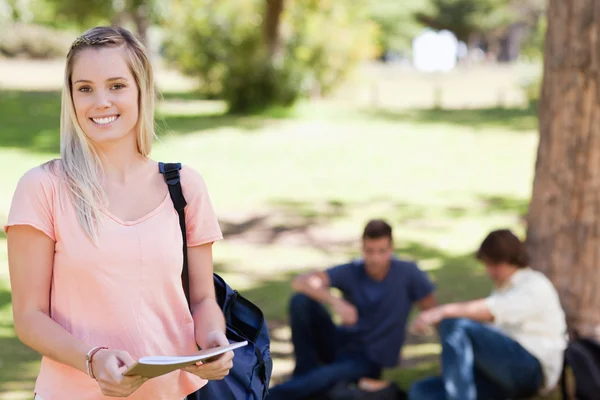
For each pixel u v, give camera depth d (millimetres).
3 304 6992
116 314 2023
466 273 8352
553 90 4945
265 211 11438
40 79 38781
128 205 2084
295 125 21406
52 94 30438
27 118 21953
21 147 16656
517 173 14648
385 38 58438
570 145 4891
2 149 16281
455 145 18141
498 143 18484
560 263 4992
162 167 2182
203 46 24484
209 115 23250
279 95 23734
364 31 27766
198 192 2217
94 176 2041
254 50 24266
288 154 16578
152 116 2170
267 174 14328
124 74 2078
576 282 4945
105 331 2029
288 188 13102
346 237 10102
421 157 16406
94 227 2008
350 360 4891
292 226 10625
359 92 33219
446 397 4379
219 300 2377
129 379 1854
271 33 23875
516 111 26719
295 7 25875
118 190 2092
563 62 4867
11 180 13055
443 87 43031
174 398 2164
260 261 8867
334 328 5055
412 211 11578
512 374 4324
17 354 5793
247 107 23688
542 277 4543
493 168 15180
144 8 25625
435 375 5285
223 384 2262
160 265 2064
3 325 6434
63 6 28734
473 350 4359
